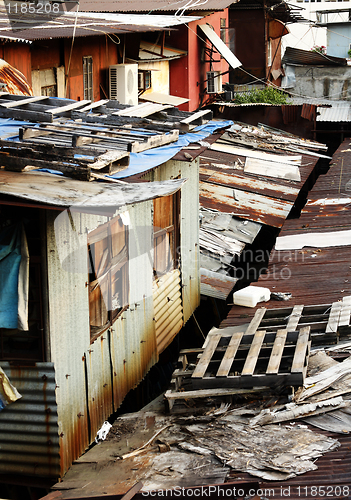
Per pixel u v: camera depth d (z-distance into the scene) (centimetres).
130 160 704
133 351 845
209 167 1773
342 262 1188
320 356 789
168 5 1950
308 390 705
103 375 747
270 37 3109
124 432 704
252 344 766
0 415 649
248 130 2164
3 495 675
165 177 965
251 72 3078
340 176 1784
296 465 571
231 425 661
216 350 795
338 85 2966
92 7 1872
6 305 607
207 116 930
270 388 698
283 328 862
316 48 3694
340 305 917
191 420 687
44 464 646
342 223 1412
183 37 2050
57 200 520
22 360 628
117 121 814
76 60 1406
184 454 623
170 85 2100
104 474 615
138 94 1731
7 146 620
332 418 654
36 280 610
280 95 2617
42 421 639
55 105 854
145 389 1029
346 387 710
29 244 605
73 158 602
